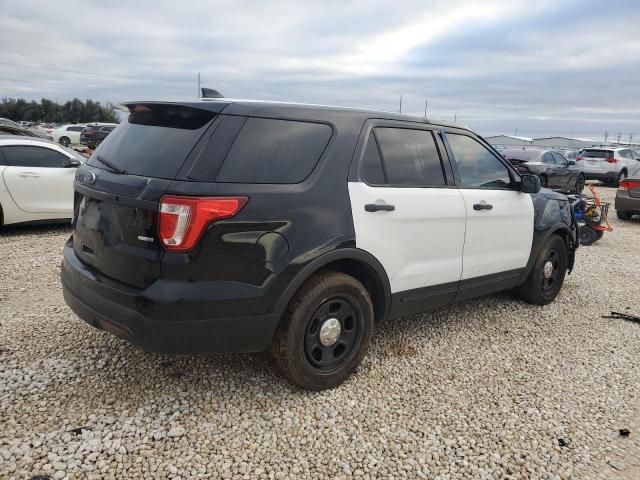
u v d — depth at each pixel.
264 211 2.78
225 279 2.70
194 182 2.63
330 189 3.09
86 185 3.12
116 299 2.75
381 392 3.32
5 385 3.11
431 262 3.79
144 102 3.12
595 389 3.54
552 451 2.82
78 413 2.87
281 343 3.01
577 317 5.00
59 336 3.85
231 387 3.24
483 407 3.22
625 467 2.72
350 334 3.34
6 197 7.48
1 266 5.80
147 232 2.65
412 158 3.71
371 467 2.61
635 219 13.09
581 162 22.02
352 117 3.36
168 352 2.71
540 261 4.99
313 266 2.96
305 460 2.62
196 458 2.58
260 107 2.96
